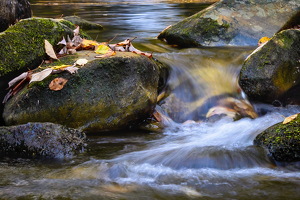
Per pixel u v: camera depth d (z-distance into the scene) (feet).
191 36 19.57
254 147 9.85
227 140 10.96
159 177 8.43
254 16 20.17
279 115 13.32
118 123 11.91
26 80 11.55
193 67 15.66
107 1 64.54
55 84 11.05
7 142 9.80
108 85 11.71
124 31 26.25
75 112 11.37
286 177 8.43
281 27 19.90
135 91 11.99
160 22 31.83
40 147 9.58
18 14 15.69
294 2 20.72
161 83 14.61
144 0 66.28
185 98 14.38
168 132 12.10
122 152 10.02
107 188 7.73
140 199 7.18
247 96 14.28
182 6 51.03
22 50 11.70
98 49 13.16
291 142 9.28
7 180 8.01
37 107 11.06
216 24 19.57
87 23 26.96
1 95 11.54
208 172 8.76
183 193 7.54
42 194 7.28
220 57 16.55
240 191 7.64
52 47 12.39
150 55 13.55
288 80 13.79
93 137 11.32
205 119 13.30
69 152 9.62
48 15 38.14
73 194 7.34
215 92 14.60
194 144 10.59
